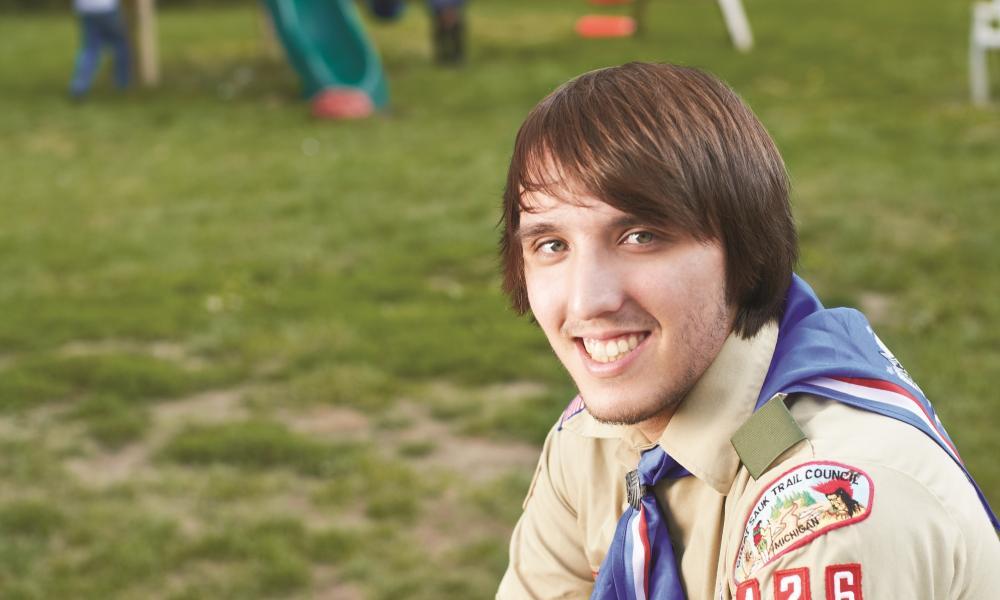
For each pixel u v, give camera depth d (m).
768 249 1.05
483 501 3.83
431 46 14.30
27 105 11.34
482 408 4.51
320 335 5.26
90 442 4.32
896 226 6.56
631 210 0.98
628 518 1.13
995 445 3.93
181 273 6.27
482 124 10.05
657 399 1.02
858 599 0.89
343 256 6.55
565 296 1.02
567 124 1.01
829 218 6.70
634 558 1.11
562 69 12.27
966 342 4.85
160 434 4.37
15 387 4.70
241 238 6.94
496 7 18.30
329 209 7.55
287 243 6.81
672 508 1.12
